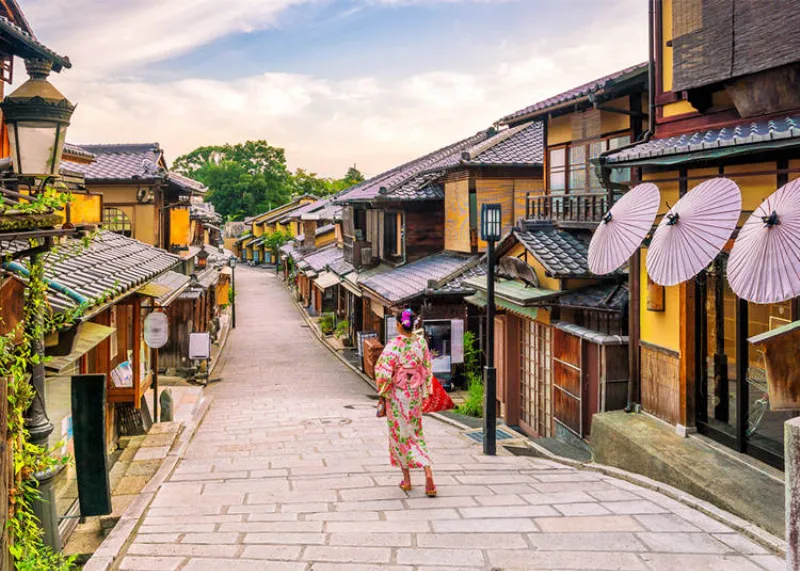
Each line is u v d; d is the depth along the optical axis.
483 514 5.70
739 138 6.16
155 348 12.74
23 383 4.40
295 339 31.92
